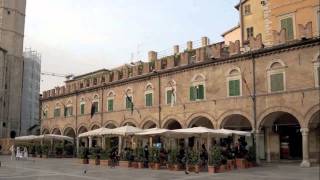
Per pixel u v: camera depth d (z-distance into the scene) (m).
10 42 94.19
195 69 46.12
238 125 45.44
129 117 54.41
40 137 60.81
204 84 44.94
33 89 102.06
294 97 37.03
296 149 43.16
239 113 41.25
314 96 35.69
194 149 37.66
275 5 43.72
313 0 40.34
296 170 32.56
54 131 72.25
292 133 43.25
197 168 33.22
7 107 92.06
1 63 89.38
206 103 44.47
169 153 36.53
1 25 93.06
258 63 40.25
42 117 76.25
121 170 35.62
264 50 39.44
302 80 36.66
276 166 36.97
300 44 36.88
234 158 36.41
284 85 37.97
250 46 41.41
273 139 42.00
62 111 69.94
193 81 46.16
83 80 66.19
